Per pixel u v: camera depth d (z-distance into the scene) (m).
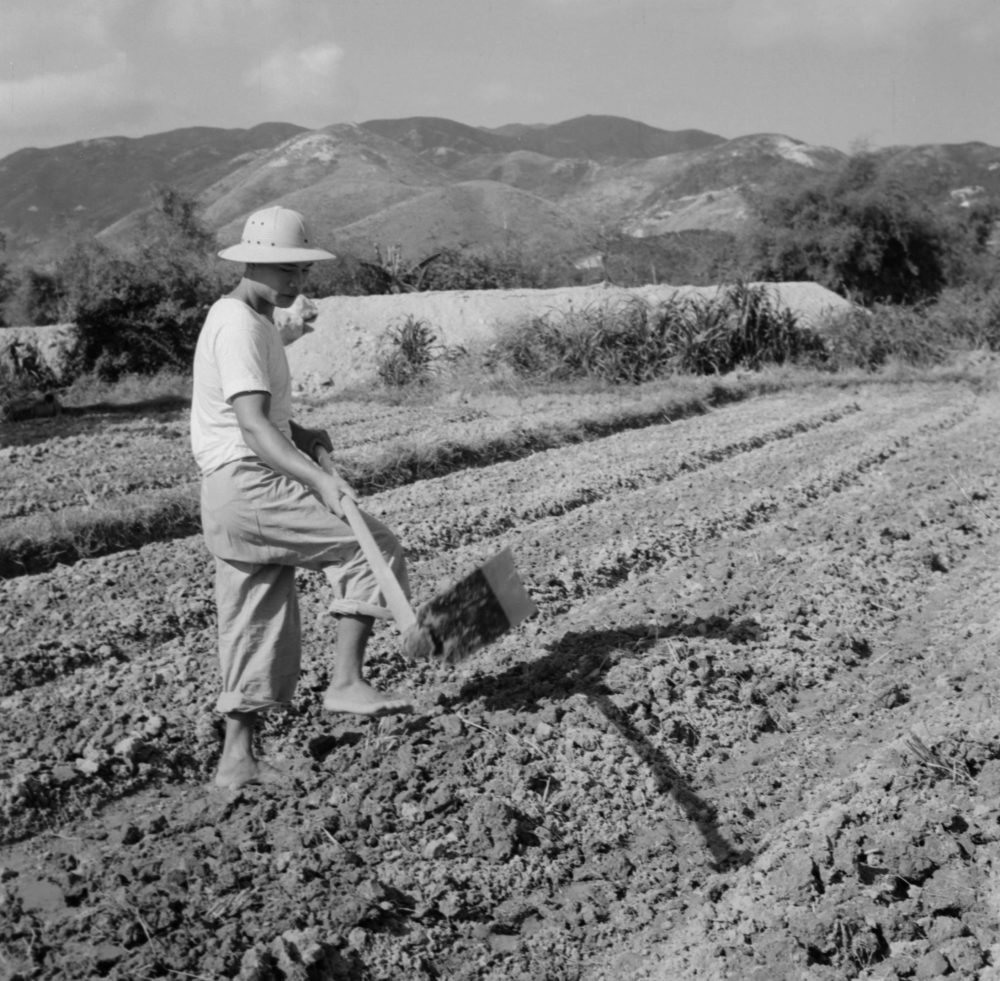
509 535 7.89
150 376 20.94
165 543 7.66
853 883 3.79
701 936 3.67
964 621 6.29
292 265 4.16
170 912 3.51
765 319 18.66
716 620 6.07
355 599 4.30
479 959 3.60
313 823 4.09
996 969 3.38
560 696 5.14
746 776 4.69
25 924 3.44
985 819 4.09
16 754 4.48
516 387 16.59
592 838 4.25
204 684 5.20
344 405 15.73
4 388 16.73
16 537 7.39
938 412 13.66
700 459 10.65
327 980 3.38
